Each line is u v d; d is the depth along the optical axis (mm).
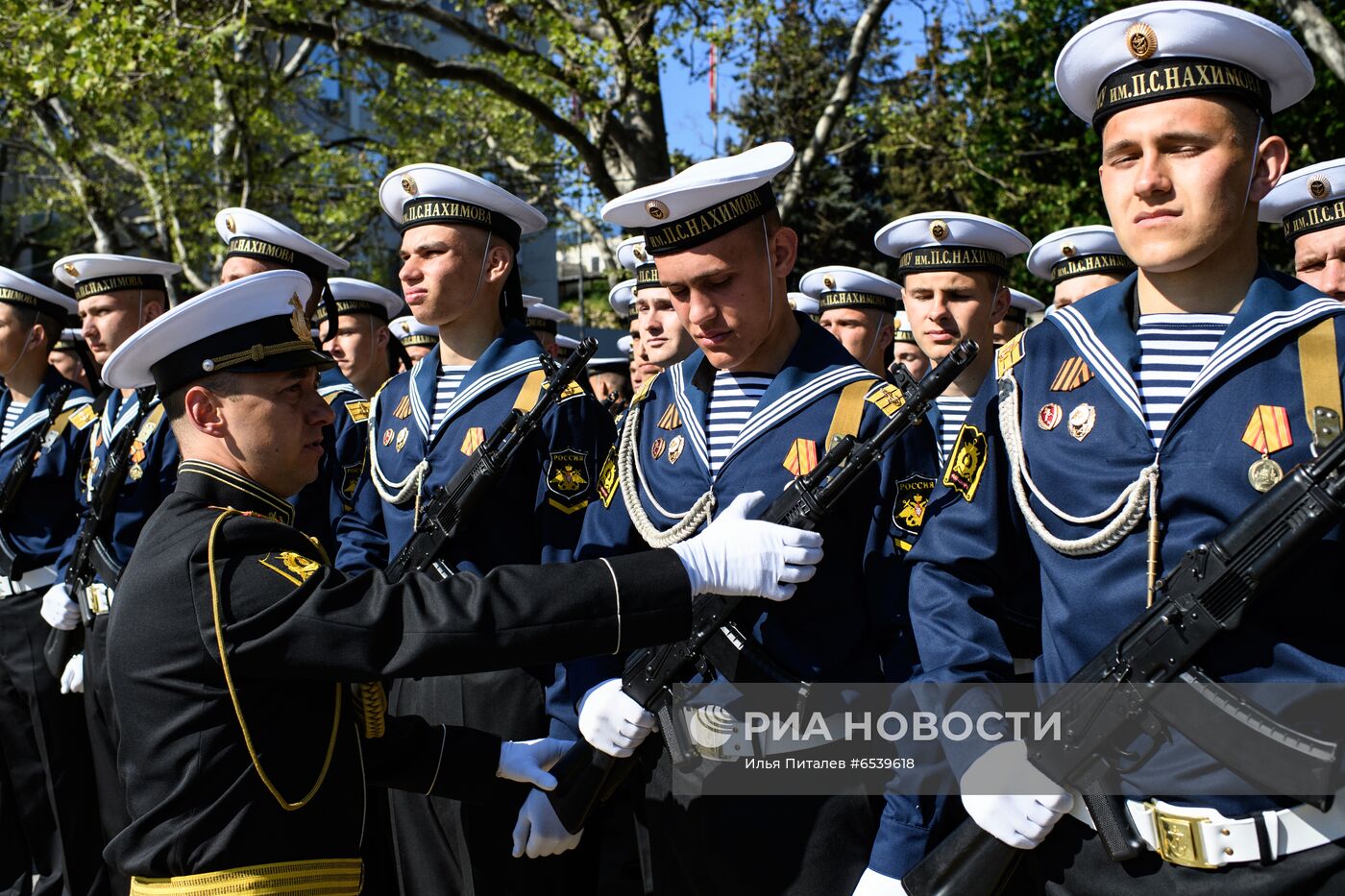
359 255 22438
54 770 5156
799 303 6574
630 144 15109
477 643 2387
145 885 2480
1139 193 2223
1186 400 2207
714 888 2992
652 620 2484
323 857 2490
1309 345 2154
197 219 17953
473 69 14188
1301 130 12914
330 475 4820
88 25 12180
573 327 10586
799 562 2635
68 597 4938
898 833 2631
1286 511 2025
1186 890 2158
